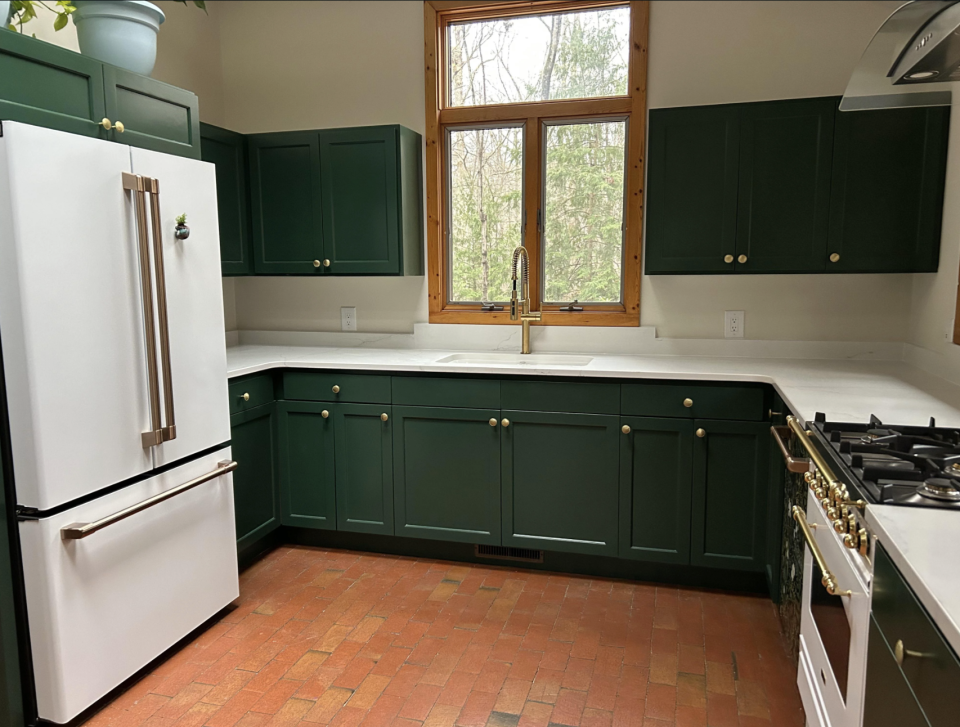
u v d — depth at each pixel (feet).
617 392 8.99
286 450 10.38
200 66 11.63
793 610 7.29
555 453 9.32
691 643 7.80
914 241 8.62
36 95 5.99
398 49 11.27
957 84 8.05
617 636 7.97
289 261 11.12
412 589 9.22
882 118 8.53
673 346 10.64
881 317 9.88
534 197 11.00
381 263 10.70
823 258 8.92
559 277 11.19
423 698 6.86
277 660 7.56
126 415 6.72
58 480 6.02
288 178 10.94
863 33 9.47
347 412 10.04
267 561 10.16
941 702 2.74
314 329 12.38
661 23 10.14
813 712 5.38
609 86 10.62
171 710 6.71
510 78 11.03
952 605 2.71
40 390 5.83
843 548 4.56
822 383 7.87
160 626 7.36
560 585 9.31
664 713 6.57
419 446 9.83
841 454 4.89
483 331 11.34
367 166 10.57
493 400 9.43
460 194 11.44
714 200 9.18
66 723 6.37
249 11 11.91
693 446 8.82
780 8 9.71
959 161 7.94
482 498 9.70
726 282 10.37
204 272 7.80
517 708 6.68
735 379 8.54
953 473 4.29
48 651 6.15
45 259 5.83
